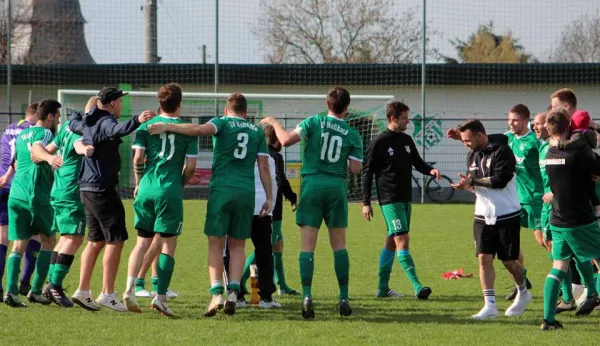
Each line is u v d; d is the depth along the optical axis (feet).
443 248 103.96
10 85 182.09
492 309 58.95
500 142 58.95
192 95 147.95
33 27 255.50
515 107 71.41
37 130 64.08
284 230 124.47
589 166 52.95
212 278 58.18
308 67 212.43
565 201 53.78
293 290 72.54
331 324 56.13
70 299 66.49
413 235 118.21
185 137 58.49
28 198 62.59
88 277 60.54
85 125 59.62
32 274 74.49
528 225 72.79
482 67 212.23
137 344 49.08
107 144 59.67
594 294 60.23
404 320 58.08
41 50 255.09
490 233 59.36
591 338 51.34
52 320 56.80
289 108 198.39
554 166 54.08
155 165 58.23
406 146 70.44
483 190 59.31
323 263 91.35
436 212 158.10
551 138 55.16
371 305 65.31
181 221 58.44
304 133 59.62
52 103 65.31
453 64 211.41
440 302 66.90
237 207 58.23
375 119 179.42
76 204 61.62
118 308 60.13
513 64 212.23
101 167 59.26
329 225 60.29
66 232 61.72
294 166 170.19
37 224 63.62
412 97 213.46
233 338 51.01
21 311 60.64
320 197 59.52
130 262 59.06
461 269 84.23
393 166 69.62
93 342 49.57
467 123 59.52
